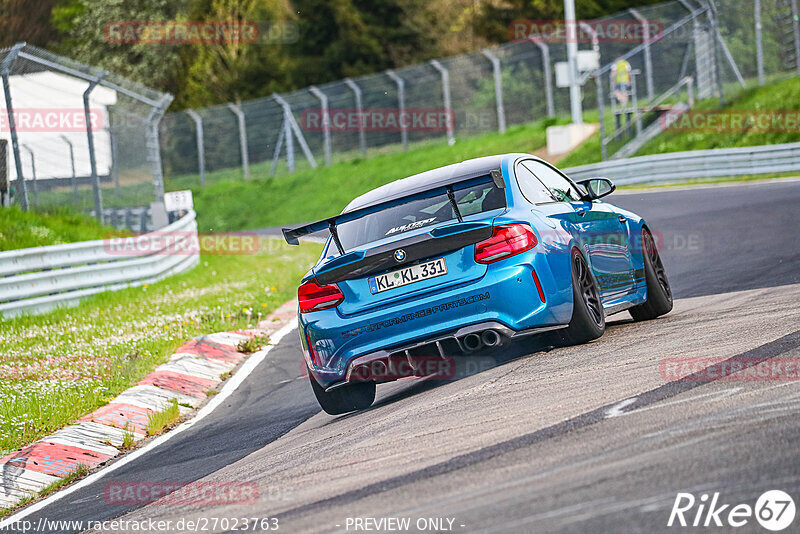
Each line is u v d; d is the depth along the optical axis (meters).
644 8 121.38
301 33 196.75
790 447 13.42
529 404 19.00
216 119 154.25
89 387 32.44
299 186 144.38
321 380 23.75
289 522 14.54
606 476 13.49
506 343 22.50
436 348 22.75
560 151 123.75
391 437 19.08
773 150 87.06
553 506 12.61
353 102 153.12
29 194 82.19
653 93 132.50
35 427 27.94
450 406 20.62
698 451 13.93
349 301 23.25
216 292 57.53
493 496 13.55
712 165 91.62
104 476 23.17
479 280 22.39
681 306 32.09
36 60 77.44
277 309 51.16
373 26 193.12
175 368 35.16
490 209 23.53
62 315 51.31
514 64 157.75
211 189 152.38
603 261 26.48
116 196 91.56
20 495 22.77
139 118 88.81
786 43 111.50
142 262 64.50
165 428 28.11
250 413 28.00
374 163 144.62
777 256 41.09
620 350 23.05
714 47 111.00
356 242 23.94
